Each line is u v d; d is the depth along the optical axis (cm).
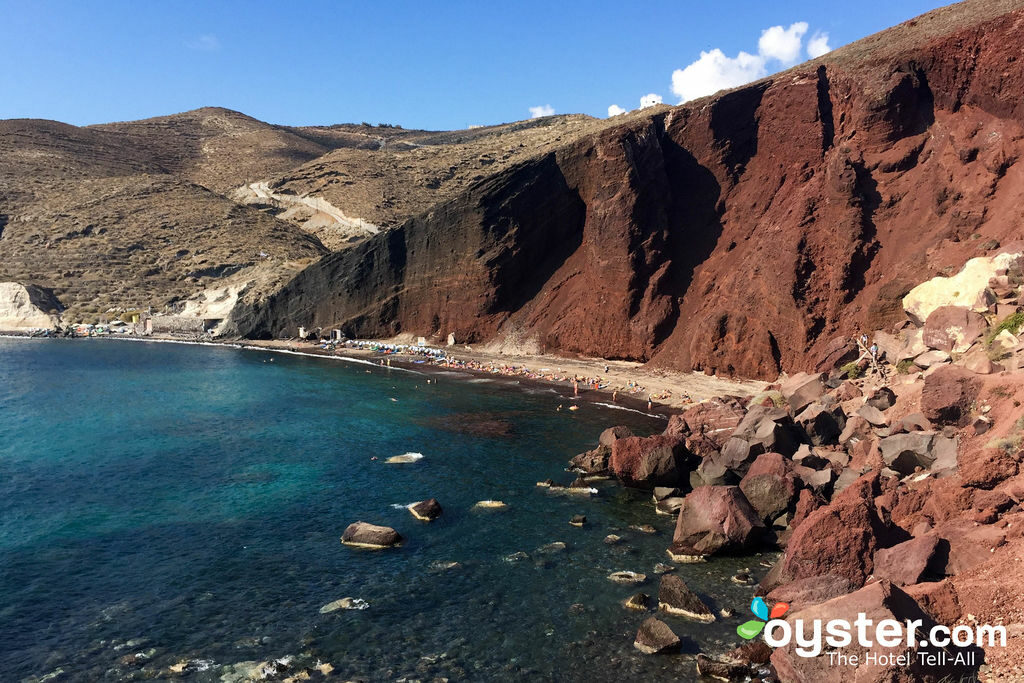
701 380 5950
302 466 3791
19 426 4853
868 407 3347
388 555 2572
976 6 6222
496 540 2712
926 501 2323
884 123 5962
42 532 2802
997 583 1644
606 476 3578
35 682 1741
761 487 2716
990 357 3061
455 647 1914
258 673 1780
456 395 6006
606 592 2248
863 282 5453
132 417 5178
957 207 5109
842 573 2031
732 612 2083
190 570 2439
